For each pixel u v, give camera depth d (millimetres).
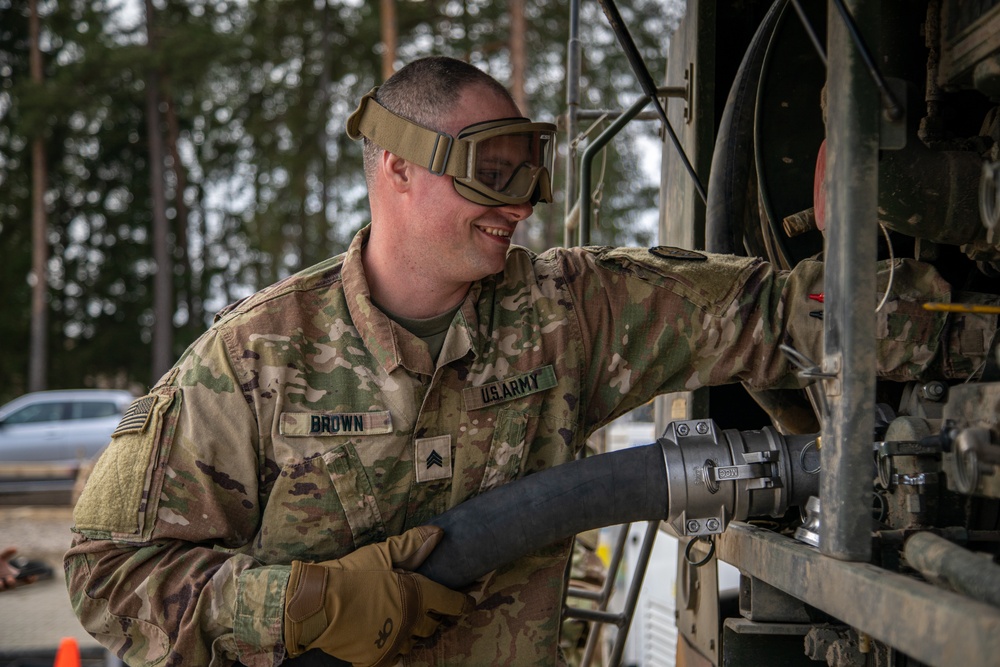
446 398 1728
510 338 1774
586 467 1683
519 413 1742
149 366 29734
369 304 1729
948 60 1549
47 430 14820
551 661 1772
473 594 1714
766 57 1976
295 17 25672
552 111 19172
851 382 1300
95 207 29750
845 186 1309
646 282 1795
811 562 1365
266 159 27438
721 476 1646
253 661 1598
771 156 2223
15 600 7797
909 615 1092
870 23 1310
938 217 1569
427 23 21984
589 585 3967
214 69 26172
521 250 1879
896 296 1625
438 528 1650
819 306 1709
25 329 28641
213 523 1675
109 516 1669
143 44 26375
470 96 1673
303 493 1682
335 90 25859
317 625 1544
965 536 1393
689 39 2367
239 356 1695
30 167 28281
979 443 1219
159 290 26188
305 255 26141
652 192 17562
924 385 1608
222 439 1672
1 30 27656
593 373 1794
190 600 1614
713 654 2082
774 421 2021
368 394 1710
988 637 952
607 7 1921
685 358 1769
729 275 1765
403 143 1683
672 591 3941
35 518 12969
